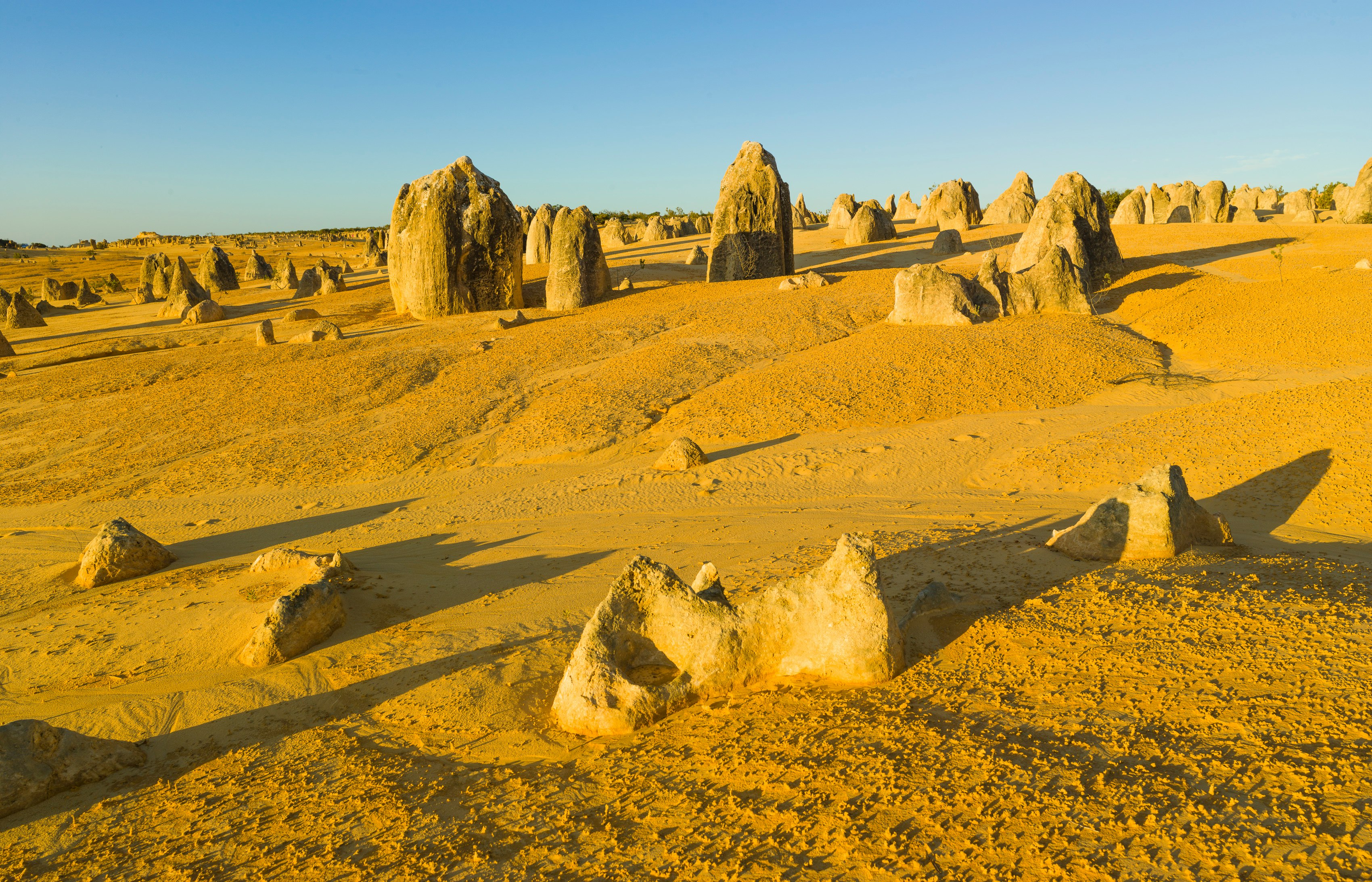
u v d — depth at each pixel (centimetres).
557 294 3528
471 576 1089
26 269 8769
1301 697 496
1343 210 5650
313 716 738
